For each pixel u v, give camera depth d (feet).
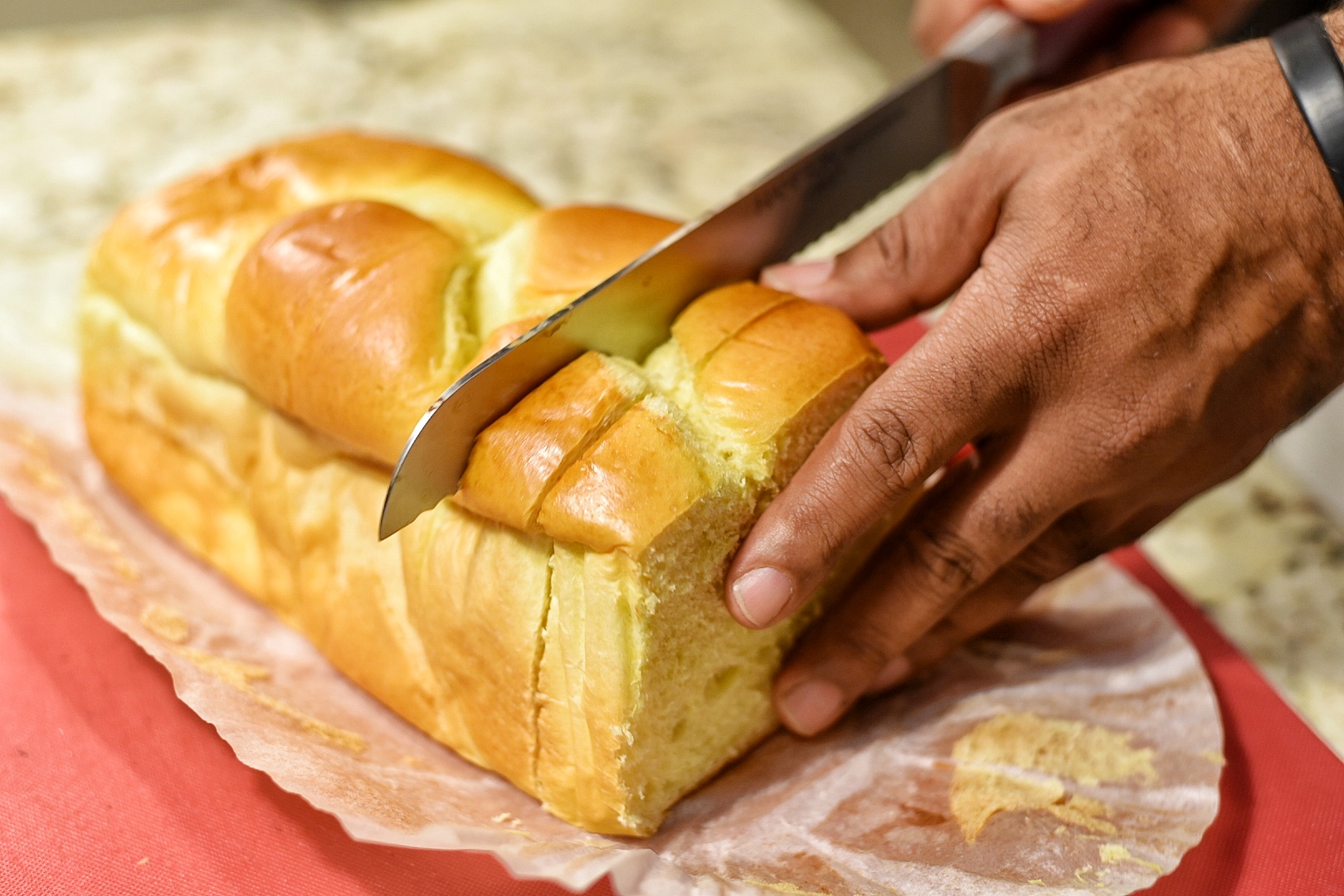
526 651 1.41
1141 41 1.81
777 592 1.36
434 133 2.55
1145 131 1.37
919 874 1.37
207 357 1.64
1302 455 1.90
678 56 2.96
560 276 1.50
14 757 1.47
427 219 1.60
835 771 1.50
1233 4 1.88
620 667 1.36
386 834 1.32
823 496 1.35
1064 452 1.38
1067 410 1.37
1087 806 1.43
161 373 1.72
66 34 2.94
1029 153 1.40
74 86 2.70
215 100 2.67
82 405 1.86
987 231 1.44
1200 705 1.51
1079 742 1.49
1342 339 1.37
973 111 1.67
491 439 1.38
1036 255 1.35
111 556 1.67
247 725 1.43
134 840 1.41
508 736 1.46
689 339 1.45
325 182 1.68
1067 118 1.40
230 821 1.43
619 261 1.51
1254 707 1.57
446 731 1.52
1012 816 1.42
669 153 2.52
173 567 1.72
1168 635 1.58
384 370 1.45
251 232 1.66
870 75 2.92
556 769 1.44
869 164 1.59
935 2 1.96
